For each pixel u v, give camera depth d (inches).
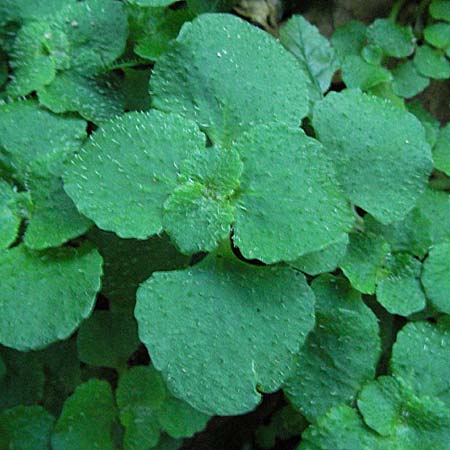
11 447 4.1
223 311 3.7
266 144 3.9
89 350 4.3
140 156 3.8
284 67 4.2
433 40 5.3
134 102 4.6
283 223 3.7
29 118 4.3
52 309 3.7
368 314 4.2
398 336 4.2
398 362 4.2
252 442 5.1
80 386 4.2
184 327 3.7
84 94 4.5
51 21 4.5
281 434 4.9
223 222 3.8
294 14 5.5
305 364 4.2
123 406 4.2
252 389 3.6
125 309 4.2
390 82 5.3
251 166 3.8
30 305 3.7
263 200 3.8
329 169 3.8
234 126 4.1
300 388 4.1
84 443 4.1
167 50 4.1
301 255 3.8
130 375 4.2
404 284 4.4
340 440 4.0
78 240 4.2
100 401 4.2
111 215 3.7
